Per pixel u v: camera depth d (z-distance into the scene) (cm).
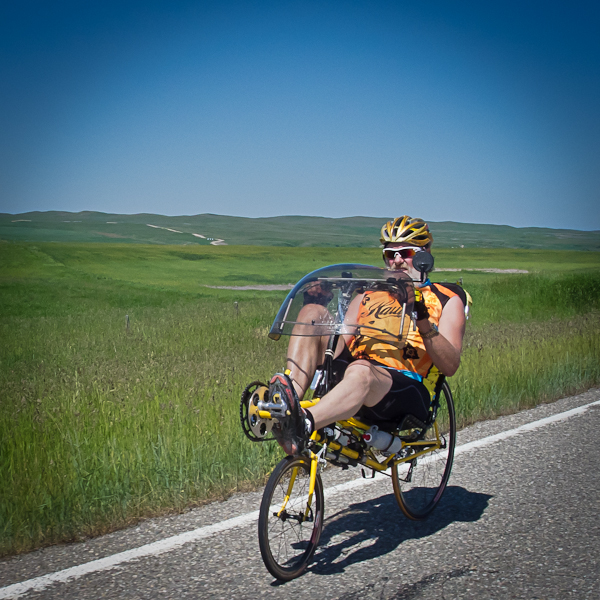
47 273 5188
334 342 350
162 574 327
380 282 363
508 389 746
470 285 2591
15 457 477
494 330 1387
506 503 433
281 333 360
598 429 618
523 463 518
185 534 376
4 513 378
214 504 425
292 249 12012
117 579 321
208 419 566
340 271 378
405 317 353
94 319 1988
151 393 672
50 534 367
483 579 324
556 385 780
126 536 374
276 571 317
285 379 303
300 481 344
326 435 335
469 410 668
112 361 988
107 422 561
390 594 309
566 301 2095
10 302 2816
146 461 461
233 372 818
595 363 906
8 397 676
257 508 416
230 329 1555
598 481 474
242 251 11056
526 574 329
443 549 362
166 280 5697
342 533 386
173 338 1371
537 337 1144
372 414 356
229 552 353
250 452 497
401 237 391
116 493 413
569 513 412
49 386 749
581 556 349
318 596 307
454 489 462
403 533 385
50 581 319
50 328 1697
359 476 487
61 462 453
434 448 418
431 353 356
